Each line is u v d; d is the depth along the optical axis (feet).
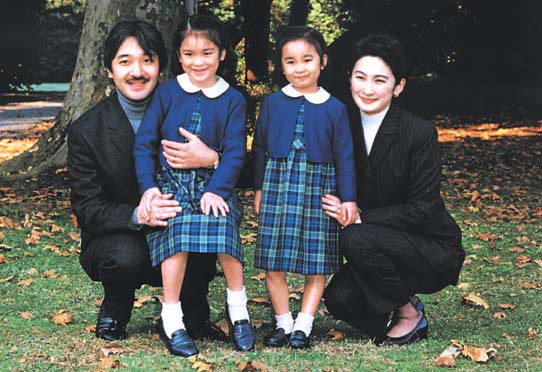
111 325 14.39
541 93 77.10
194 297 14.43
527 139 55.83
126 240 13.53
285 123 13.41
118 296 14.21
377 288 13.85
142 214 12.97
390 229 13.84
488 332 15.37
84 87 35.78
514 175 39.24
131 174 13.69
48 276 19.43
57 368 12.82
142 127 13.28
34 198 30.01
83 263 14.15
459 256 14.17
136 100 13.58
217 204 12.84
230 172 13.03
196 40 13.00
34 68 101.60
